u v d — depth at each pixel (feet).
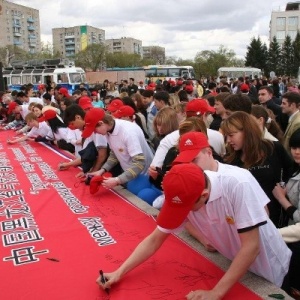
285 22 229.86
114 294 5.66
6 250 7.17
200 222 5.66
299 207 7.75
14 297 5.66
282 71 173.27
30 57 155.63
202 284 5.87
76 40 289.33
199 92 43.42
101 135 11.93
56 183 11.81
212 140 10.28
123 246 7.23
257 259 5.84
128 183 11.07
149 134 17.51
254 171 8.09
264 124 10.05
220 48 179.11
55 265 6.56
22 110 24.45
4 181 12.21
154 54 222.28
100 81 98.07
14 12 242.37
